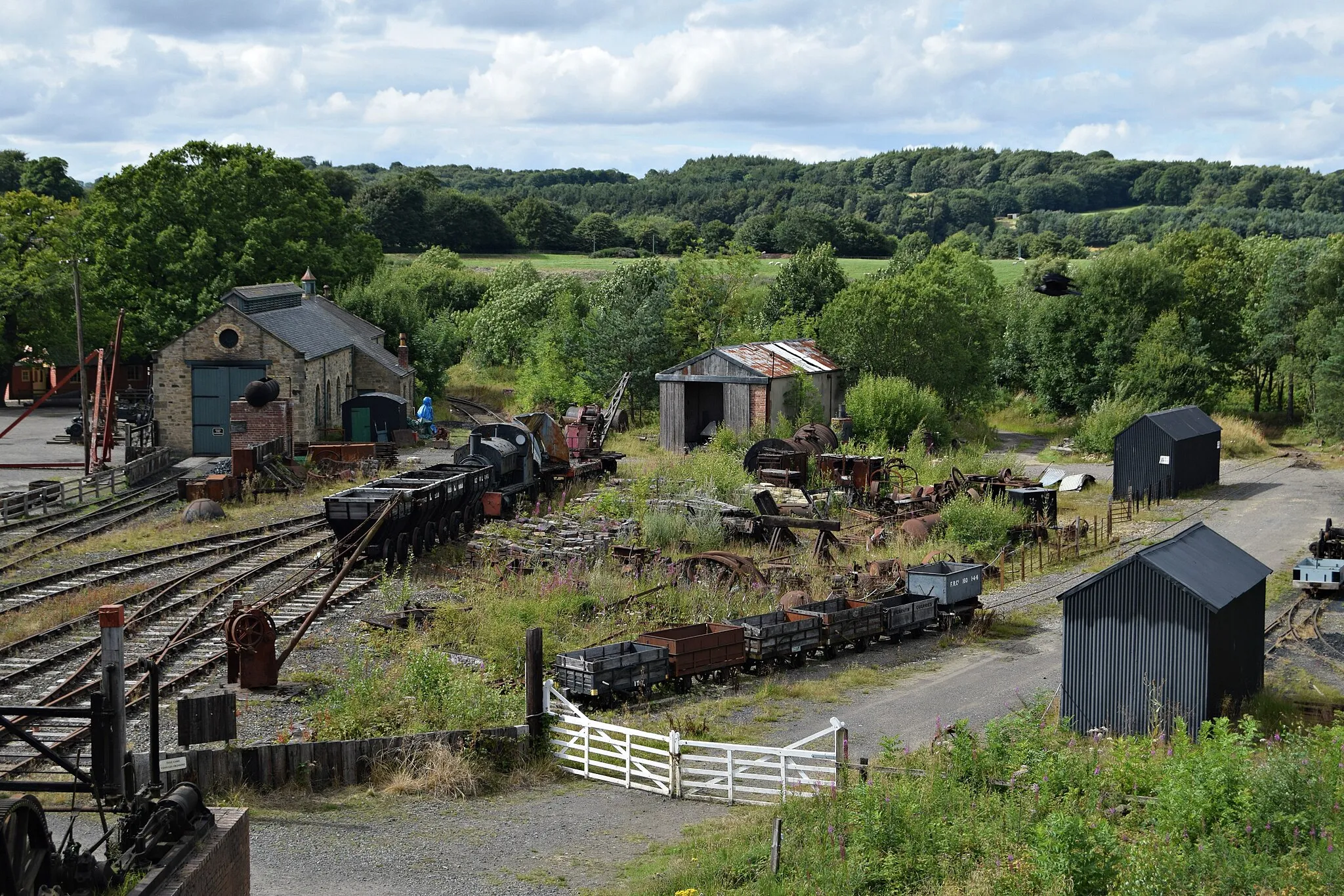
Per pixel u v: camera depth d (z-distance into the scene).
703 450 57.31
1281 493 56.25
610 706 24.48
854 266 150.00
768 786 20.23
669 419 63.53
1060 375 78.94
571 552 35.12
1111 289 78.00
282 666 25.44
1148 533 47.03
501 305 99.94
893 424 62.09
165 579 33.06
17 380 78.38
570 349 79.12
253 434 53.84
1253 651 25.81
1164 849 14.66
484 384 92.12
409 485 37.88
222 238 76.00
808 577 34.62
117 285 73.62
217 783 19.06
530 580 32.44
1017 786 17.72
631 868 16.45
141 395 73.75
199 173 75.62
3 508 40.78
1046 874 14.13
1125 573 23.70
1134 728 23.70
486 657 26.27
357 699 22.05
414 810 18.88
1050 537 44.38
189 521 41.38
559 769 21.19
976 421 77.75
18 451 57.50
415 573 34.72
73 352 77.25
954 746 19.30
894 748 19.64
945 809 16.84
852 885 14.73
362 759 20.08
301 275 78.94
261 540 38.06
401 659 25.59
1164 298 77.69
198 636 27.05
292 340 55.97
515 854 17.02
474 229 170.00
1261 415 84.69
